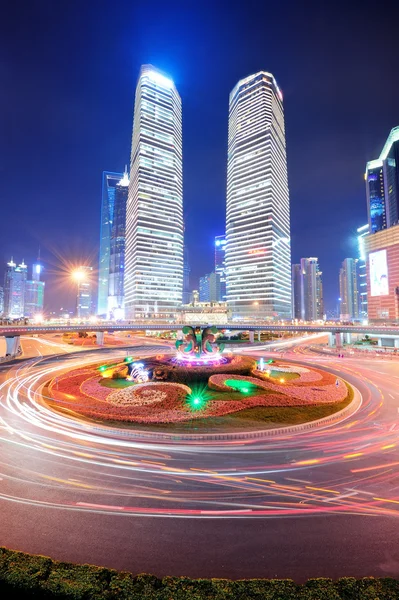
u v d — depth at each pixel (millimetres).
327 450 17797
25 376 40281
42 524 10945
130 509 11922
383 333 78438
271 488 13562
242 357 41938
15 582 6918
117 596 6688
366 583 7242
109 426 21219
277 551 9766
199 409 24375
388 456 17031
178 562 9258
